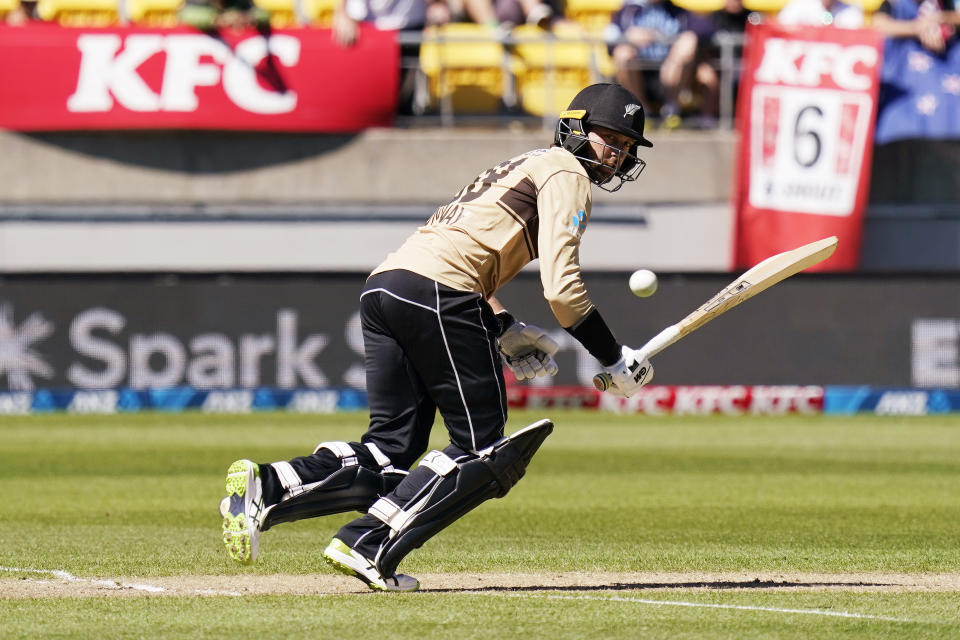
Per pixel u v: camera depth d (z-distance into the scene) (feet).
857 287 165.17
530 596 52.47
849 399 164.66
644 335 164.04
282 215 183.52
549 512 84.17
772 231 178.19
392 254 53.52
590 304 51.42
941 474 106.01
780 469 109.50
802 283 165.17
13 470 107.14
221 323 162.71
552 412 163.73
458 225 52.01
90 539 70.74
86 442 128.57
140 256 182.91
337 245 183.62
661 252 184.75
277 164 183.83
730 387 165.07
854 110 176.96
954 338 165.17
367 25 182.29
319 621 47.03
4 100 179.11
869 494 93.61
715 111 188.75
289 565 61.16
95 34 179.01
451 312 51.39
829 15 188.24
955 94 180.14
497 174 52.85
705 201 184.96
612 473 106.83
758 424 150.92
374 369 53.47
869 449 125.49
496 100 189.47
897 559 63.98
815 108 177.27
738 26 186.39
